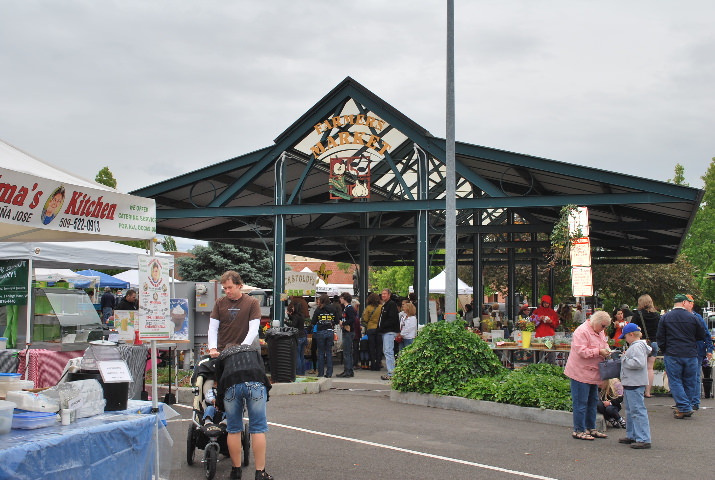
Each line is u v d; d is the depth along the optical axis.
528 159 15.88
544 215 23.97
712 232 54.31
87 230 6.52
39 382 8.97
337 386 14.28
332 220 25.59
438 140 16.91
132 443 5.34
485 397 11.02
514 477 7.03
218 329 7.44
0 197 5.61
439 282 31.97
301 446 8.34
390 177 19.05
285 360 13.34
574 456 8.02
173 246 42.31
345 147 17.86
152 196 18.95
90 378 5.55
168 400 11.27
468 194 22.08
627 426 8.82
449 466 7.43
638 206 18.39
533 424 10.07
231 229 23.98
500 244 25.16
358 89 17.59
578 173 15.53
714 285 53.25
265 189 20.95
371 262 33.78
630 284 39.38
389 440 8.75
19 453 4.19
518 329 15.20
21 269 11.01
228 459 7.76
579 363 9.08
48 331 10.09
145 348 10.15
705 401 13.30
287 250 27.84
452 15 14.22
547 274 40.34
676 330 11.18
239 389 6.58
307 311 18.33
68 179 6.66
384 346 15.35
